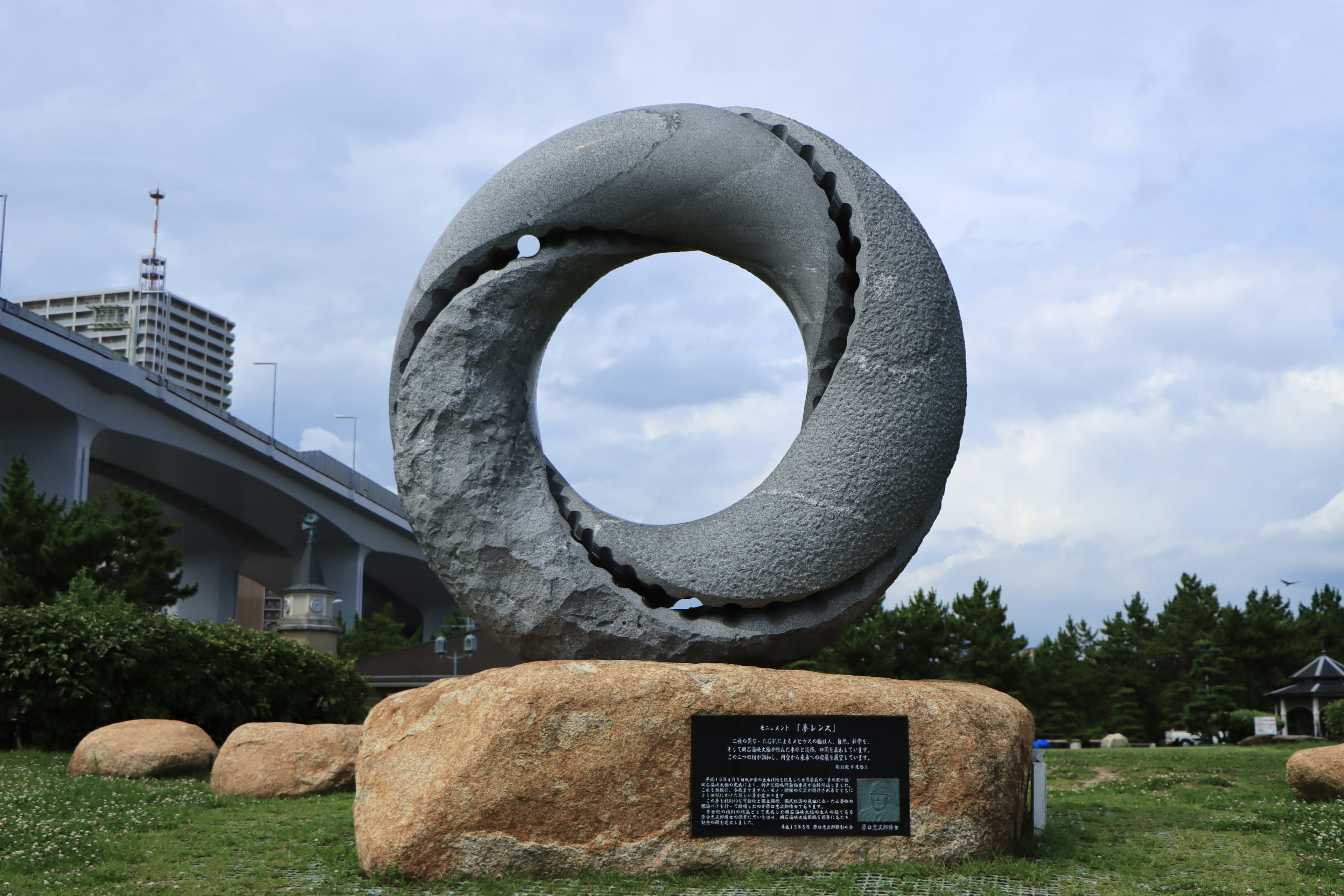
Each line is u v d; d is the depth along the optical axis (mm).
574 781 5520
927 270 6812
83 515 23609
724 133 6984
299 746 9312
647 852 5516
